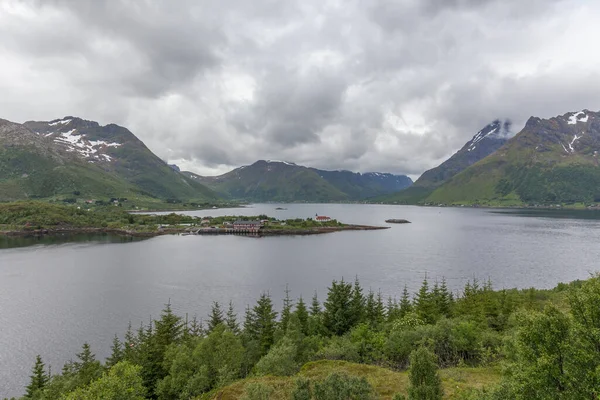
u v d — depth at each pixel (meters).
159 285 123.19
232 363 58.66
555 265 148.75
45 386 58.53
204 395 49.44
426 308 83.06
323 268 149.00
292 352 55.94
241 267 152.25
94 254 186.00
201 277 134.50
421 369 32.12
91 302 104.81
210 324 83.00
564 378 23.41
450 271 140.62
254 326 79.62
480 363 54.34
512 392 26.95
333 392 35.84
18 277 133.50
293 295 112.94
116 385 41.56
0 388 63.84
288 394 42.34
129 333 76.12
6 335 83.06
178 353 60.31
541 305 80.75
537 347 25.69
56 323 89.62
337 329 82.50
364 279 130.00
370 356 60.41
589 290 24.98
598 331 23.36
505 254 174.50
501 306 82.62
